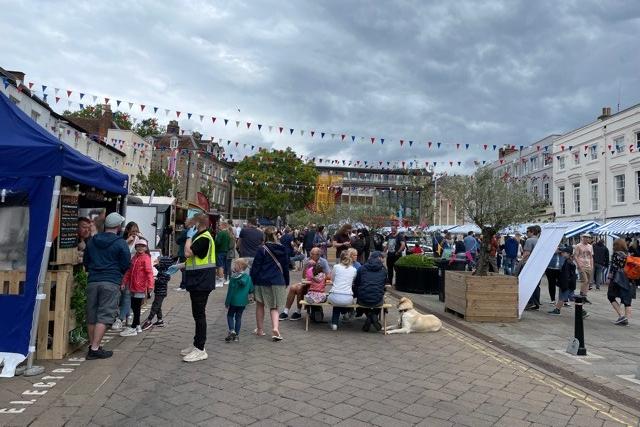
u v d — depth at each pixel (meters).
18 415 4.28
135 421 4.24
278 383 5.41
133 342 7.22
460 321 9.70
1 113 5.90
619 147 31.11
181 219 22.08
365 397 5.03
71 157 6.00
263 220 36.69
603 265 17.06
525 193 11.20
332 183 60.25
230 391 5.11
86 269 6.39
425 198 43.84
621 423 4.53
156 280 8.42
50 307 6.24
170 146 52.12
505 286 9.74
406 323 8.48
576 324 7.25
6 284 5.81
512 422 4.47
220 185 63.03
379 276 8.47
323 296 8.60
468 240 16.22
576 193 35.97
